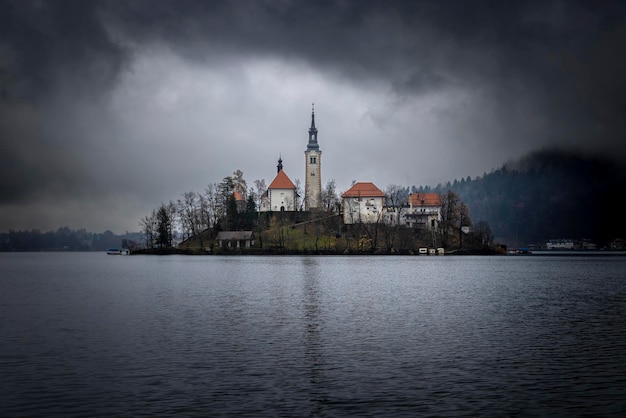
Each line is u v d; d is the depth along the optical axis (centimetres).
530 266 18450
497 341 4956
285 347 4703
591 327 5675
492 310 6950
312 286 10306
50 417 3094
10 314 6681
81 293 9294
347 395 3438
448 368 4031
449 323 5912
